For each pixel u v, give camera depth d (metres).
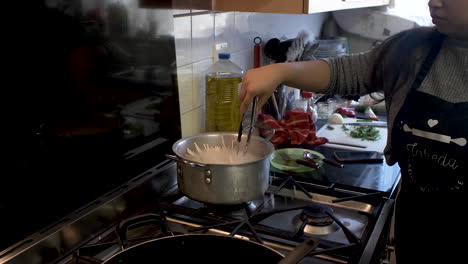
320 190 1.16
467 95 0.87
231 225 0.94
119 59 1.03
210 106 1.43
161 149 1.23
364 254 0.84
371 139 1.62
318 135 1.67
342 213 1.05
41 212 0.89
